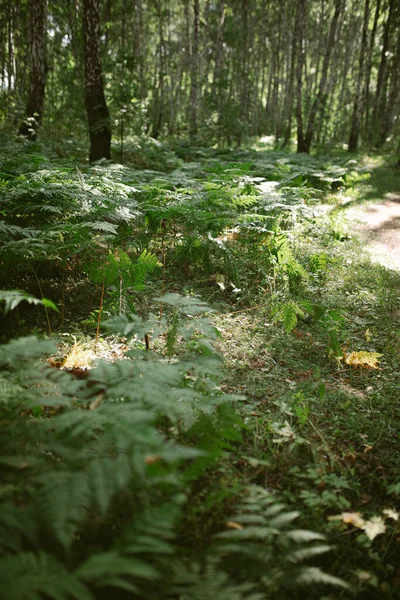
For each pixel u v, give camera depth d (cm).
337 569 217
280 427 305
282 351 412
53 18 2689
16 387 233
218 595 160
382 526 232
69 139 1712
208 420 250
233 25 3083
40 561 149
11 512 161
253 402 338
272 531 192
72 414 204
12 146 1036
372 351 430
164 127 3133
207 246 573
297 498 255
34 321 437
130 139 1452
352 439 310
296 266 531
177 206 574
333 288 566
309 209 700
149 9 3309
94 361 356
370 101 4016
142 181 838
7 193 518
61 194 523
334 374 391
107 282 419
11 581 136
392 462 292
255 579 194
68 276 525
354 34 3462
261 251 596
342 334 433
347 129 3653
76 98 1902
